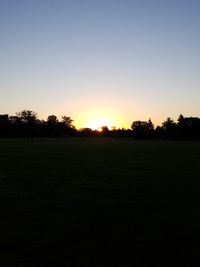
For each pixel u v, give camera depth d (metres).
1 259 11.13
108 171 34.75
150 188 24.41
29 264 10.75
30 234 13.61
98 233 13.76
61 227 14.56
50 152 66.25
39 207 18.28
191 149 81.62
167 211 17.41
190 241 12.82
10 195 21.70
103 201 19.89
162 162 45.28
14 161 45.72
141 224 15.02
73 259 11.13
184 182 27.20
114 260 11.06
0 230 14.12
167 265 10.68
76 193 22.45
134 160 48.34
